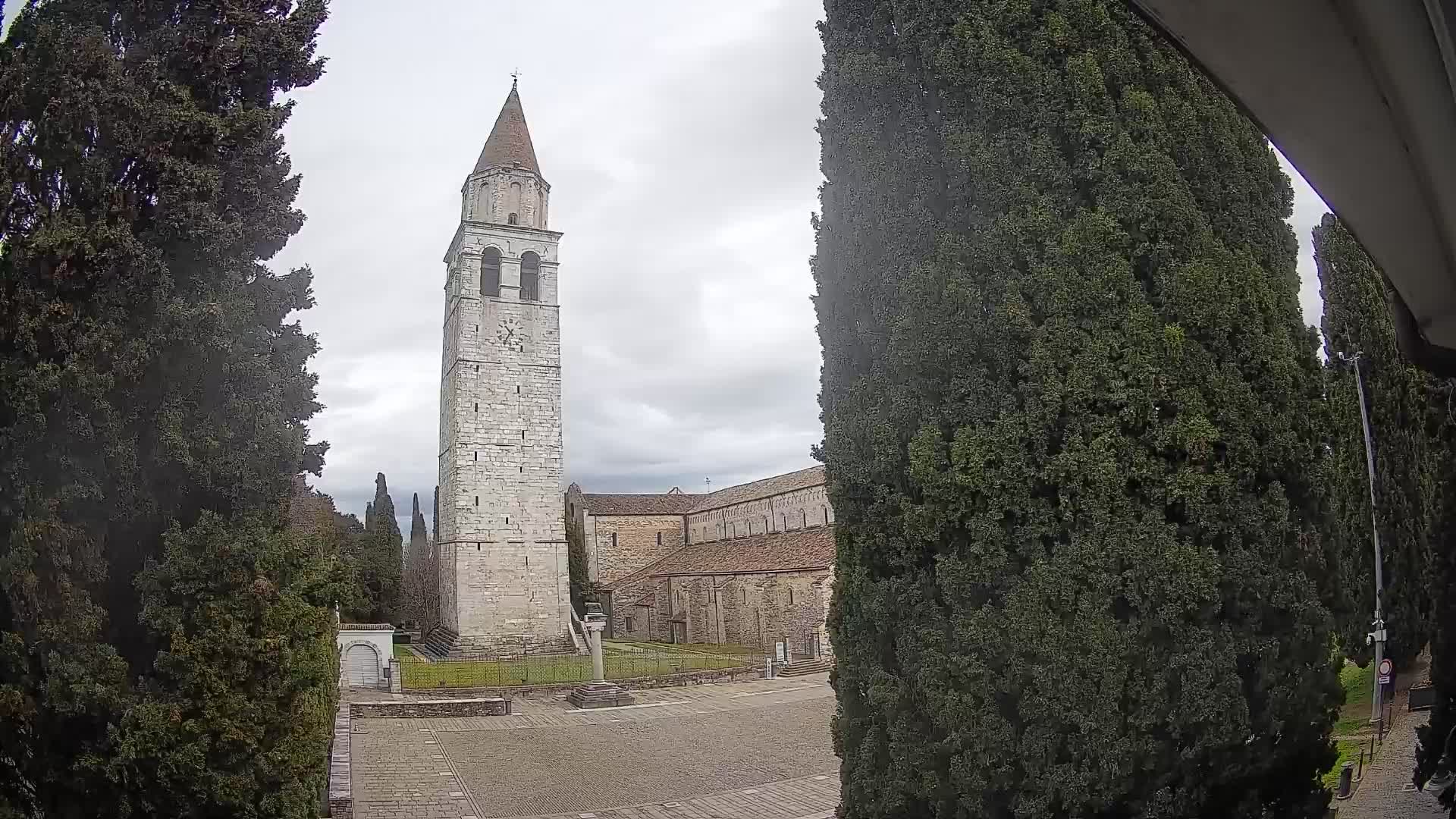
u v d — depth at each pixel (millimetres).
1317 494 6961
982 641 6707
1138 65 7500
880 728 7699
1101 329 6910
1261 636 6605
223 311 8992
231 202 9688
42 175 9062
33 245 8250
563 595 49562
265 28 9984
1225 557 6520
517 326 50750
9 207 8891
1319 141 2783
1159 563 6406
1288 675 6699
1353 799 12898
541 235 51969
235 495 9047
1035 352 6977
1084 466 6691
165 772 8281
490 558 48281
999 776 6609
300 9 10414
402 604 63812
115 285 8711
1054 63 7559
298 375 10391
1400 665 17781
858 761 7836
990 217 7441
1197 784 6539
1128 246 7082
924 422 7449
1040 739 6473
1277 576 6621
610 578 73875
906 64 8211
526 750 23562
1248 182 7609
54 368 8312
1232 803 6750
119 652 8805
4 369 8367
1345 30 2252
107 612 8656
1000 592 6883
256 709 8633
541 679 37688
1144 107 7297
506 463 49438
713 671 38156
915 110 8117
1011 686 6613
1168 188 7074
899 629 7438
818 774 20484
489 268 51469
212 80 9773
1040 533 6801
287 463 9531
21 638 8297
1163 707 6367
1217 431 6578
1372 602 16547
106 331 8523
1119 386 6738
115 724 8359
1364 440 17219
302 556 9414
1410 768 14211
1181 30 2494
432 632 54594
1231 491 6551
